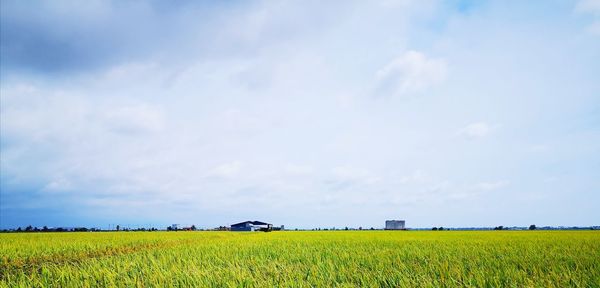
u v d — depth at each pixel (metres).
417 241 23.59
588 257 11.80
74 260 13.91
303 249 16.38
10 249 17.84
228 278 8.13
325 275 8.70
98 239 28.45
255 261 11.59
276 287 7.44
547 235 34.16
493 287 7.28
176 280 8.07
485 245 18.75
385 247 17.72
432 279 8.21
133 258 12.29
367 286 7.59
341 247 17.86
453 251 14.88
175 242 24.34
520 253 13.62
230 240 25.91
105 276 8.40
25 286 7.90
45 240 26.83
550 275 8.44
